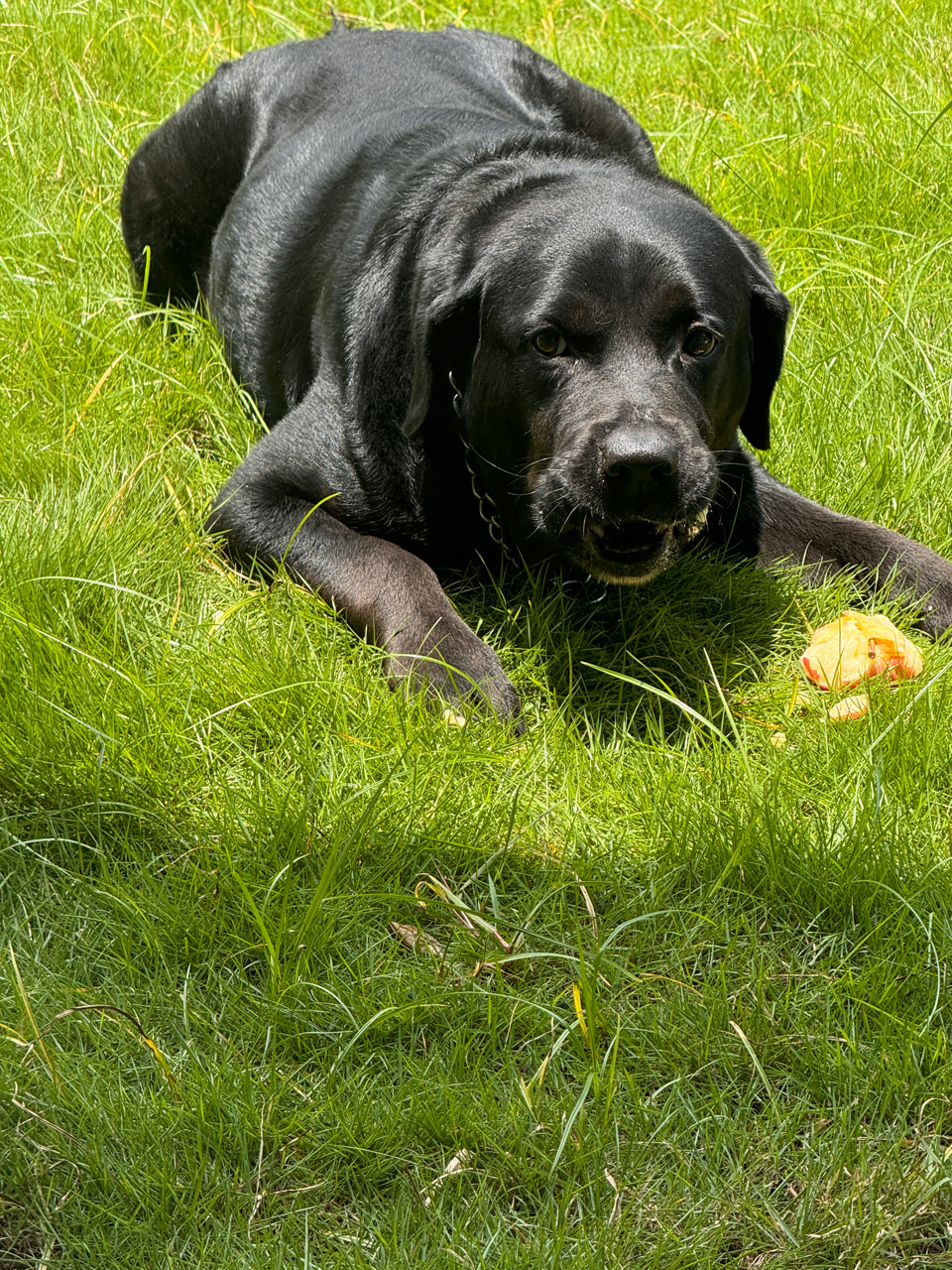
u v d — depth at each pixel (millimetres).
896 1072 3576
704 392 5285
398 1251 3111
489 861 4145
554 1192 3352
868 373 6832
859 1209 3264
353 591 5414
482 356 5367
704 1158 3436
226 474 6441
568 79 8305
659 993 3881
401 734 4762
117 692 4824
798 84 9758
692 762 4766
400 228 5891
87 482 5895
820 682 5195
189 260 8031
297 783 4547
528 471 5312
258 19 11234
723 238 5523
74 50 10312
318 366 6254
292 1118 3426
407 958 3977
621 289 5078
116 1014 3693
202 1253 3119
